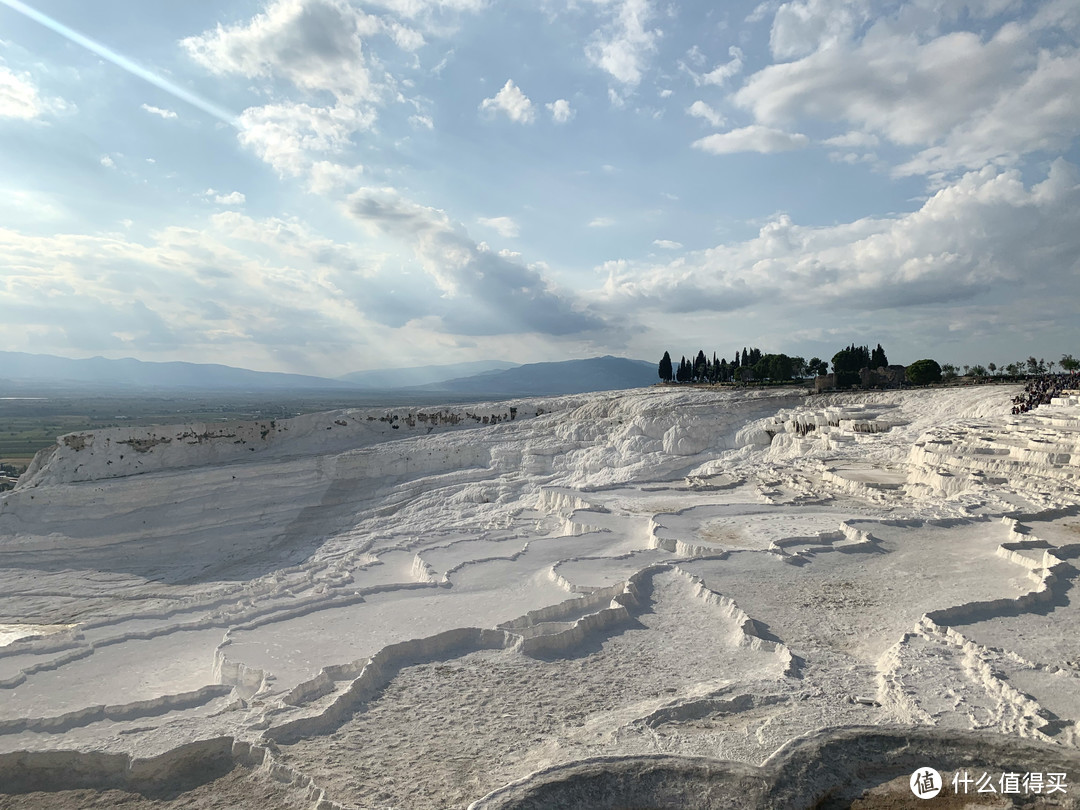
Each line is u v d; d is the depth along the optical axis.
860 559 16.27
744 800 6.78
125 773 8.26
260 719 9.09
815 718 8.46
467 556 19.03
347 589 16.05
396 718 9.34
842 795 6.93
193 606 15.59
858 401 54.50
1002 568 14.96
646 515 23.70
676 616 13.19
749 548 17.56
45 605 29.62
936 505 20.95
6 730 9.39
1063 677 9.28
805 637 11.77
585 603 13.85
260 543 38.09
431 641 11.88
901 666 9.83
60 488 38.31
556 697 9.88
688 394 62.50
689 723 8.61
